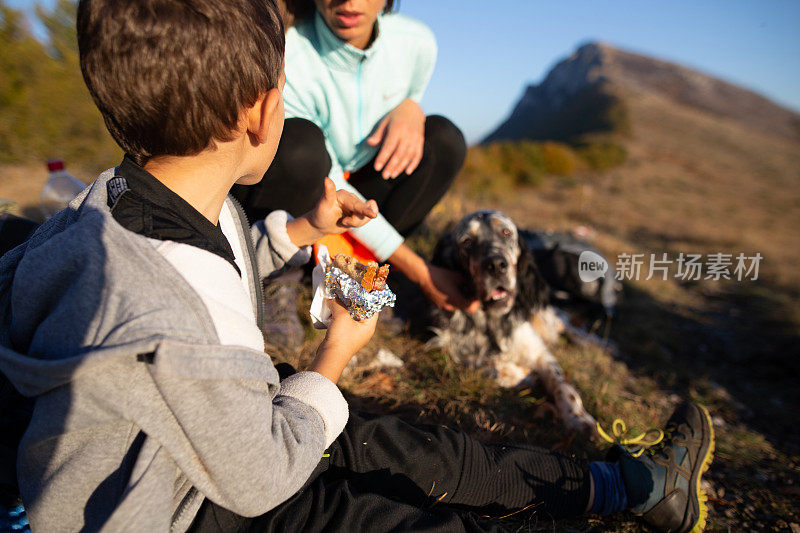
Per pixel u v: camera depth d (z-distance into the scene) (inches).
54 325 36.0
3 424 43.9
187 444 37.1
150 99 38.2
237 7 38.9
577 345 134.7
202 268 40.2
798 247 455.8
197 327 36.7
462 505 60.0
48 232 43.6
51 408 35.7
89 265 36.2
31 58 203.5
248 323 41.6
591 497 64.9
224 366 35.9
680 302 214.5
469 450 60.4
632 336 154.4
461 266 106.4
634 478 66.2
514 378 104.8
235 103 40.4
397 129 92.0
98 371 35.1
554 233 160.6
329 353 54.3
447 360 105.8
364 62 91.4
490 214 107.2
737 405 123.3
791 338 172.9
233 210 56.5
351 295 55.4
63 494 36.3
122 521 34.4
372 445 56.7
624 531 69.4
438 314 113.5
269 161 49.7
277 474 39.1
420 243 156.7
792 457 100.0
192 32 36.9
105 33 36.7
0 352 35.8
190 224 42.3
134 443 37.4
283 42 45.2
